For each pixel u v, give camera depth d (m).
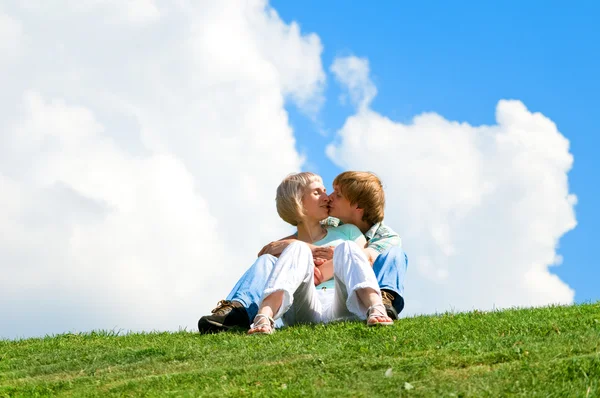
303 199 6.89
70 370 5.38
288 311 6.46
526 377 4.01
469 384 3.97
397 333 5.43
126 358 5.48
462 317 6.39
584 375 3.96
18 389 4.81
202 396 4.15
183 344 5.79
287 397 3.97
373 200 6.98
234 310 6.27
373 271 6.32
